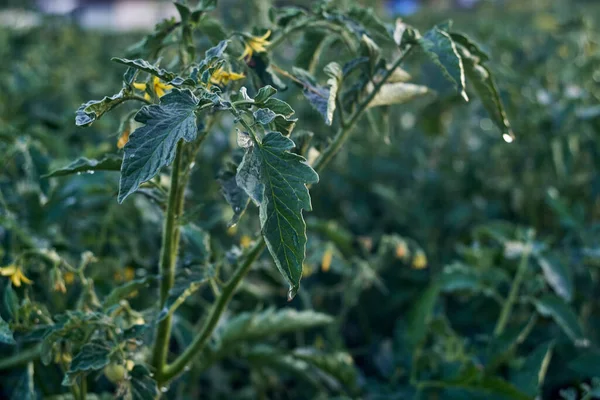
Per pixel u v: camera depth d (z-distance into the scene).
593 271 3.36
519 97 3.88
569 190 3.96
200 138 1.74
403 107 5.00
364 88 1.91
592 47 4.14
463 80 1.70
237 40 1.93
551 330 3.01
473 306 3.10
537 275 2.86
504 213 4.25
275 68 1.80
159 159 1.27
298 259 1.27
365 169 4.43
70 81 5.03
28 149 2.44
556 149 3.67
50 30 6.58
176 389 2.52
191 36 1.83
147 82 1.51
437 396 2.41
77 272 1.98
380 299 3.54
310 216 4.25
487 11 7.98
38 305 1.94
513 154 4.31
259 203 1.27
